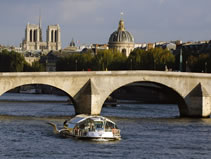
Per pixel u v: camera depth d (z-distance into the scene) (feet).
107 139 571.69
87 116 593.42
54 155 492.13
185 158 495.82
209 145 553.23
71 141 563.48
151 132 624.59
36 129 625.82
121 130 634.84
